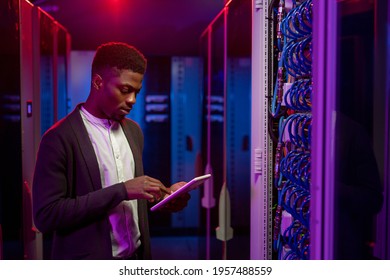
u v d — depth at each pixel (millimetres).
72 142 1792
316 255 1506
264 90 2568
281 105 2482
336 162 1478
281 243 2477
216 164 4211
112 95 1807
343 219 1820
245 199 4430
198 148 5859
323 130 1478
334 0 1461
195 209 6062
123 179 1933
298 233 2283
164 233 6031
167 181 5879
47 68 4051
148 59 5688
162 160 5855
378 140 1983
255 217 2611
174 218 6051
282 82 2418
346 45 1892
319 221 1493
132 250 1917
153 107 5773
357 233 1833
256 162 2586
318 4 1494
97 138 1889
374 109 1941
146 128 5809
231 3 3445
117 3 5113
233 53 3510
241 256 3521
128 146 2012
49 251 4965
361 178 1854
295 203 2266
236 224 3908
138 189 1743
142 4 5160
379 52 1930
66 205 1696
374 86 1909
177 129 5832
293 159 2295
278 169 2439
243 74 4238
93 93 1889
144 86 5738
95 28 5195
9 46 2949
